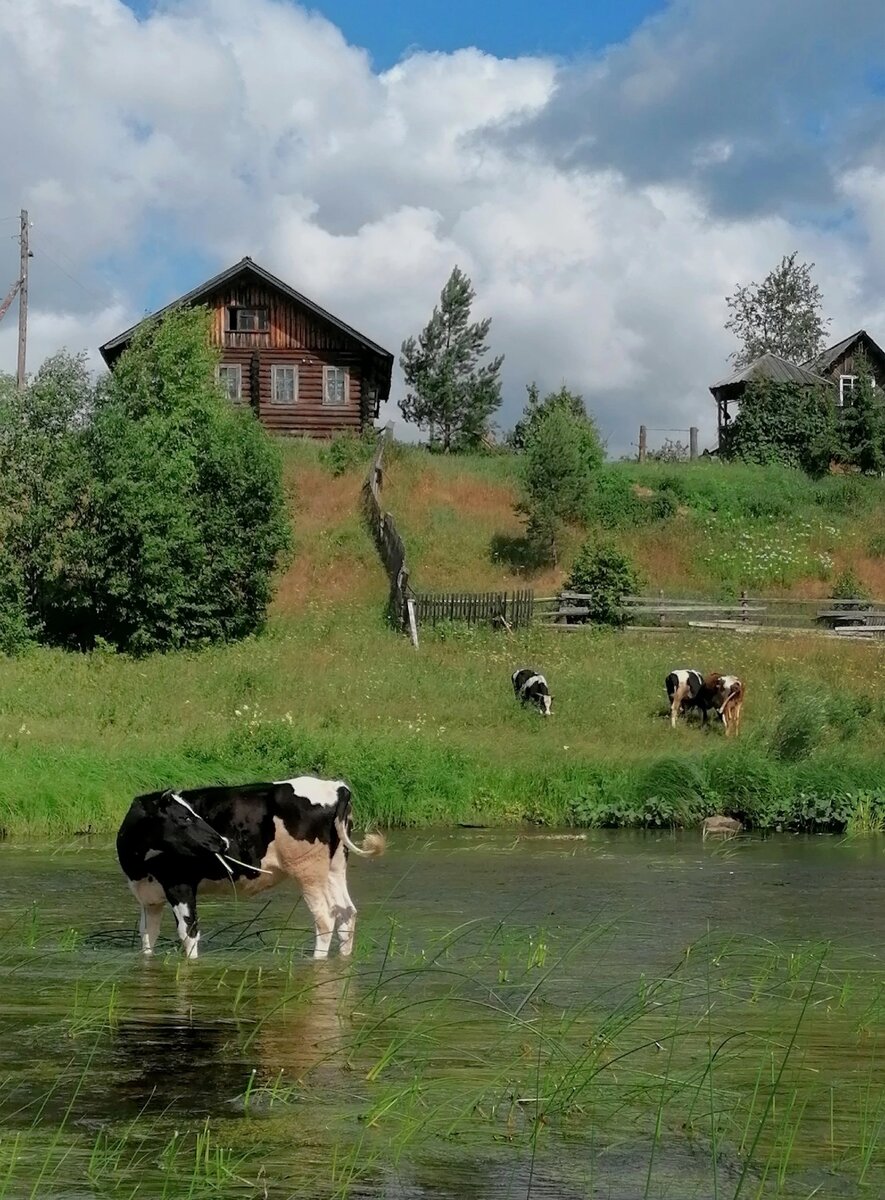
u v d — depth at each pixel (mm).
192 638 30719
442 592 36750
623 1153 6035
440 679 26953
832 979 9234
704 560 40750
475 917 11500
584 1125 6395
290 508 39781
